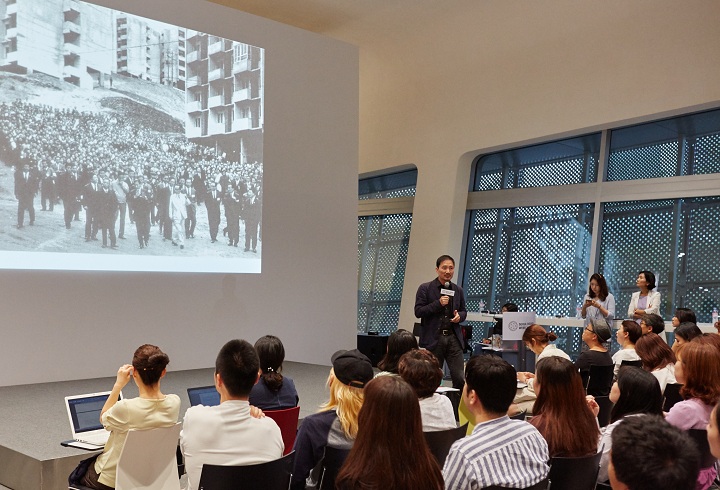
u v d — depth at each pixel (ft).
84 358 24.68
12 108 22.80
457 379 23.58
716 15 25.53
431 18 33.47
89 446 12.96
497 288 36.01
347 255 33.06
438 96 36.81
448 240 36.11
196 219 27.55
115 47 25.36
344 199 33.01
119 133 25.39
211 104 28.17
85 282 24.64
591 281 28.25
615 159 31.27
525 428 8.48
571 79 30.76
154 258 26.32
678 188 28.60
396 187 41.63
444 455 10.58
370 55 38.34
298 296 31.12
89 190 24.61
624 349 20.15
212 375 25.98
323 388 23.58
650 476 4.70
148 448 10.52
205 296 27.91
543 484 8.24
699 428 10.86
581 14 29.27
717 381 10.93
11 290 23.00
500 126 33.81
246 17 29.53
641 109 28.22
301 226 31.30
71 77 24.21
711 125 27.91
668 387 15.85
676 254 29.04
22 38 23.06
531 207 34.78
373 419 6.77
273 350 13.56
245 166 29.25
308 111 31.71
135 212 25.81
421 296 24.20
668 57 27.22
